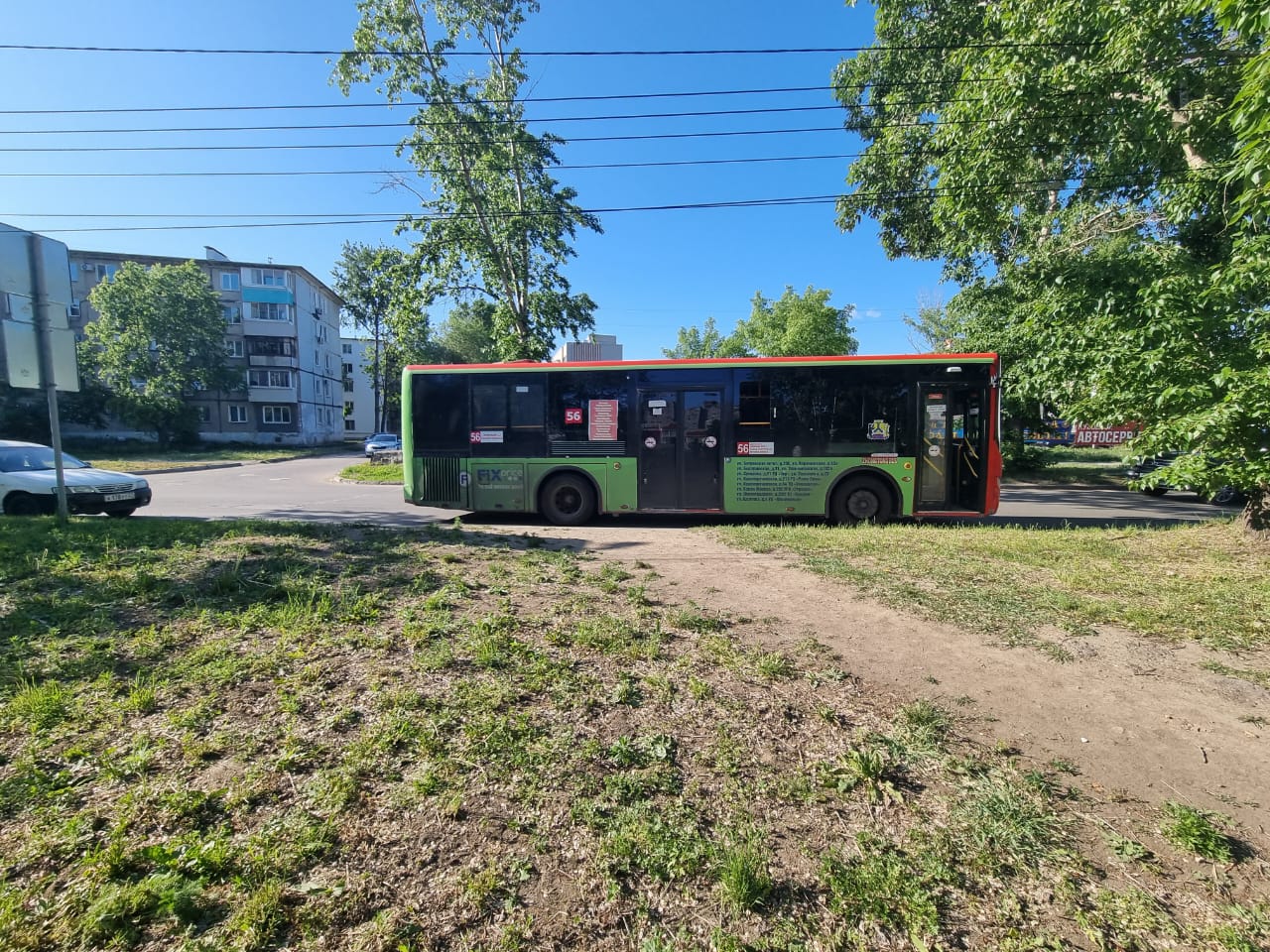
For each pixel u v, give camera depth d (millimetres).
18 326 7770
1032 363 8734
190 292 44906
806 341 28219
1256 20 4430
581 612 4961
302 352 58344
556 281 20438
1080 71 8586
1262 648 4340
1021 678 3908
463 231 18797
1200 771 2969
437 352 54344
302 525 8453
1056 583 5902
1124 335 7035
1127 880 2275
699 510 10453
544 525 11133
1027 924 2068
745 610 5188
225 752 2875
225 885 2109
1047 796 2742
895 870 2273
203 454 40094
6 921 1915
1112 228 11703
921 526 9469
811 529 9289
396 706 3311
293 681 3568
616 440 10617
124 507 11188
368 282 55969
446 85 18000
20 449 11336
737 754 3004
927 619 4945
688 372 10422
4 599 4801
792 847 2406
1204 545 7328
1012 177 10438
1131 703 3598
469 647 4125
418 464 11164
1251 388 5930
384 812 2502
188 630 4285
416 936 1944
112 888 2039
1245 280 6297
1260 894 2213
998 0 9938
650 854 2322
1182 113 9062
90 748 2873
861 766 2879
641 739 3098
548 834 2420
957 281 17594
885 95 14953
